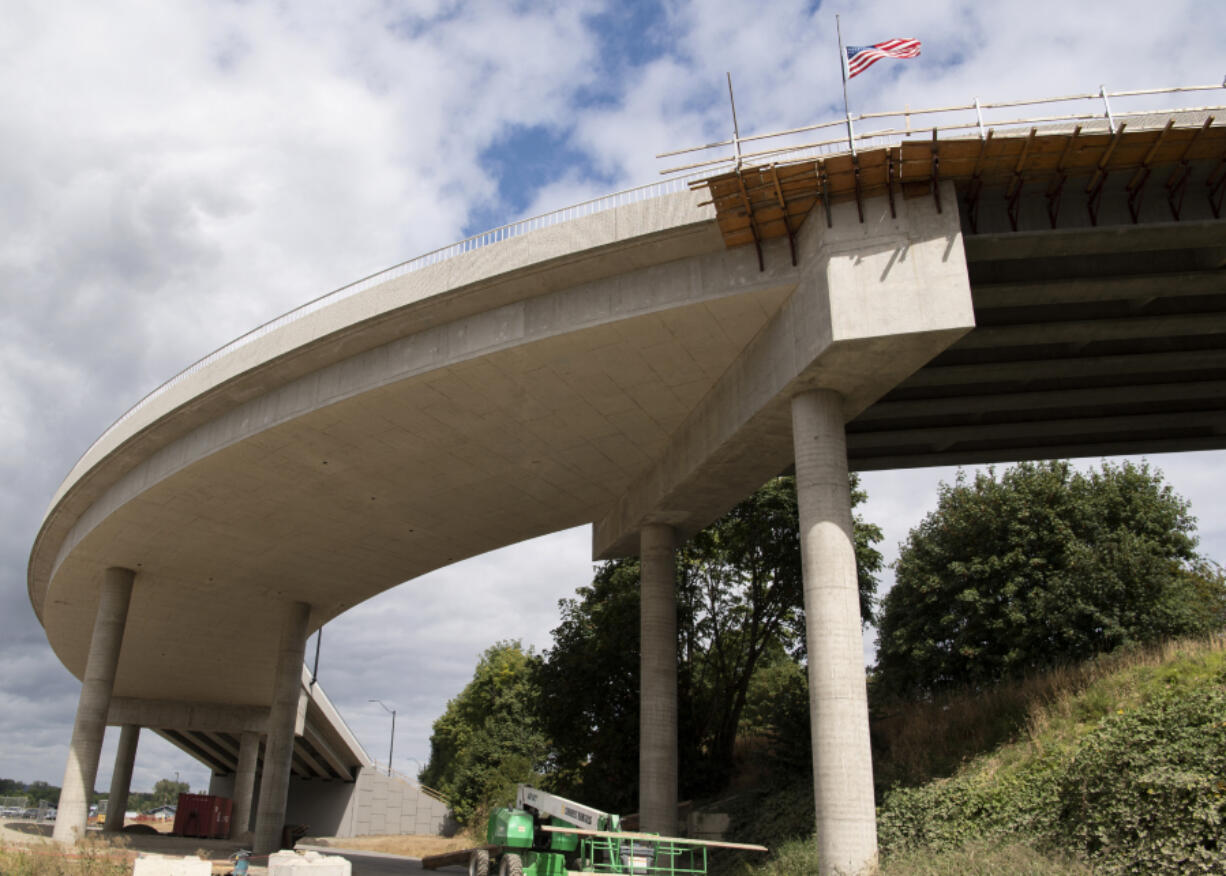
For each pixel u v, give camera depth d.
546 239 21.69
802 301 19.86
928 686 28.62
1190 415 26.38
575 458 28.89
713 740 34.69
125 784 57.41
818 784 17.45
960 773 19.66
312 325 24.84
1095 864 13.59
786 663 45.19
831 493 19.38
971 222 19.16
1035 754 17.94
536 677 36.84
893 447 28.64
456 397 24.89
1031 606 25.45
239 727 61.09
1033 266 20.39
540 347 22.55
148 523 33.91
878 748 24.42
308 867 16.73
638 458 28.86
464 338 23.28
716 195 19.17
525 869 18.72
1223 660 17.06
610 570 38.94
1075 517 26.31
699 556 37.00
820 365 19.27
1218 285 20.09
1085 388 24.72
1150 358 23.03
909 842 17.94
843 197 19.28
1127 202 18.86
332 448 27.95
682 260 21.41
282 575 40.06
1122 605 24.42
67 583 40.59
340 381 25.25
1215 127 16.81
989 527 27.25
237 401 27.61
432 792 70.50
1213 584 31.00
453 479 30.50
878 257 18.66
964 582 27.22
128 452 31.02
